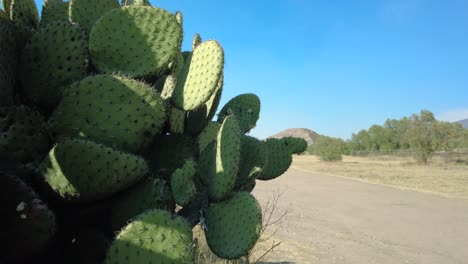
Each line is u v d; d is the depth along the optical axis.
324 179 21.44
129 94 2.31
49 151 2.21
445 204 12.64
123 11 2.46
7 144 2.10
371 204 12.35
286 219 9.38
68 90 2.28
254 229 2.56
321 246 7.05
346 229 8.60
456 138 38.12
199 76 2.54
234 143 2.58
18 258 1.95
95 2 2.86
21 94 2.40
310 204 12.02
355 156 51.81
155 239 2.06
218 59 2.48
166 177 2.61
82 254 2.23
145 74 2.48
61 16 2.93
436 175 24.09
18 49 2.39
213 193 2.63
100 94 2.28
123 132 2.30
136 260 2.03
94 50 2.44
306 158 61.44
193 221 2.69
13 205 1.89
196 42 3.54
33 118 2.21
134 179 2.22
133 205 2.31
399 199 13.57
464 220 9.96
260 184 17.77
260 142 3.09
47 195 2.18
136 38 2.48
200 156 2.85
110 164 2.11
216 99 2.95
